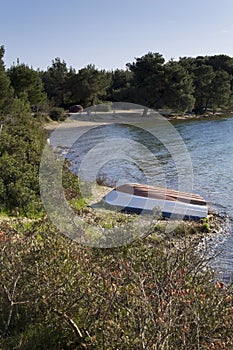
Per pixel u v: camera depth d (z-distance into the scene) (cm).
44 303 385
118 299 353
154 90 4566
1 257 412
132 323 319
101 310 362
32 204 1001
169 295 329
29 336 373
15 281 378
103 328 343
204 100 5472
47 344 370
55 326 385
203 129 3894
